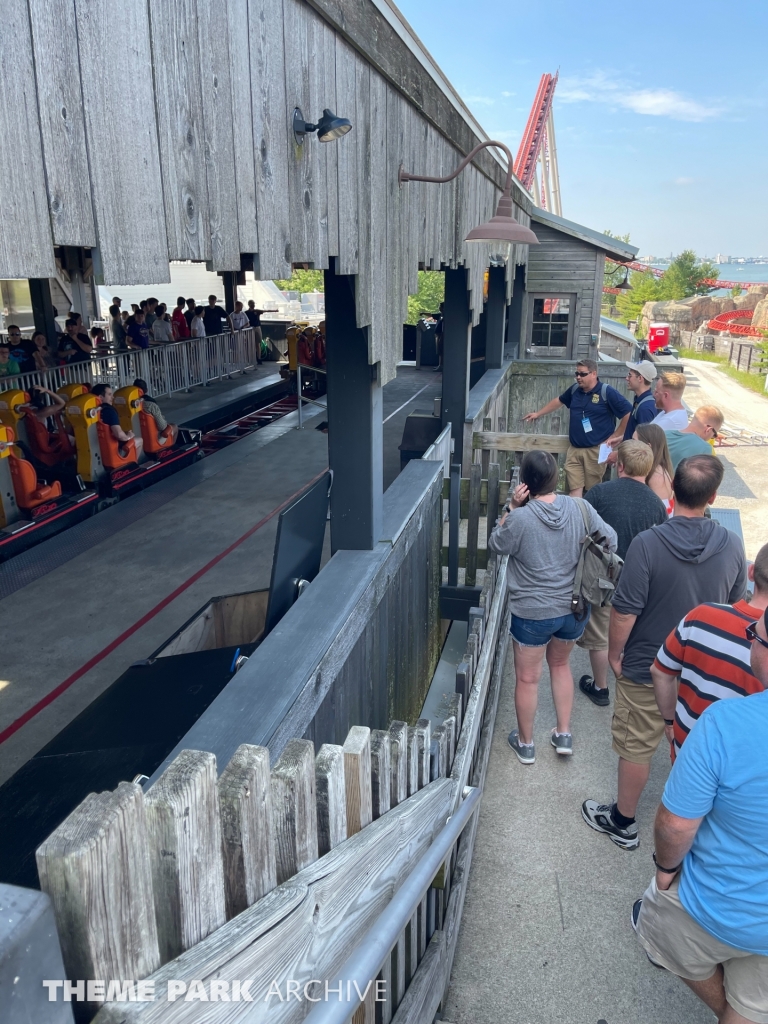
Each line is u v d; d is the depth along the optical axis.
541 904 3.18
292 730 2.70
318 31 2.75
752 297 55.47
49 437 7.02
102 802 0.88
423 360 17.66
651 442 4.29
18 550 5.79
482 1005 2.73
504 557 4.82
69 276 11.28
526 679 3.89
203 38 1.97
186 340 13.78
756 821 1.81
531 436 7.58
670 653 2.48
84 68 1.52
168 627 4.37
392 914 1.64
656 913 2.14
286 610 3.68
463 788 2.88
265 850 1.25
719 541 2.95
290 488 7.23
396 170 3.88
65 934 0.83
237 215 2.20
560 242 14.27
